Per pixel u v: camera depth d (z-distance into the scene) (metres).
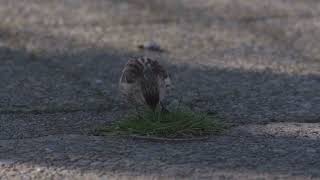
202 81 14.34
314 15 19.89
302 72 14.91
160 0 21.45
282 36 17.89
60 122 11.98
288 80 14.34
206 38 17.70
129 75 11.13
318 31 18.30
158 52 16.50
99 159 10.08
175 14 19.98
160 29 18.48
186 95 13.44
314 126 11.67
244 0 21.61
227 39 17.64
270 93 13.53
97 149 10.48
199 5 21.02
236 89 13.80
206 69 15.16
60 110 12.66
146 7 20.69
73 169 9.73
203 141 10.85
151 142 10.80
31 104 12.98
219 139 10.95
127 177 9.45
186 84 14.13
